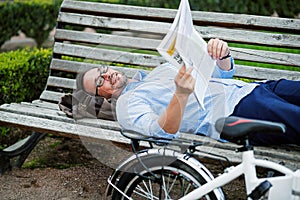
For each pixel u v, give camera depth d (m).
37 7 7.36
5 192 3.22
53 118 3.06
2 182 3.35
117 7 3.79
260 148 2.68
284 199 2.18
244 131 2.18
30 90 4.14
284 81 2.85
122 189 2.54
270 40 3.46
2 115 3.13
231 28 3.62
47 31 7.61
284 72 3.42
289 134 2.59
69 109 3.04
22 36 9.22
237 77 3.54
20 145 3.55
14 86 3.93
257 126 2.18
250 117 2.68
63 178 3.45
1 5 7.00
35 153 3.89
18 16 7.20
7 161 3.47
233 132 2.19
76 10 3.87
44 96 3.70
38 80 4.21
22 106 3.34
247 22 3.52
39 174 3.50
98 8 3.82
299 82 2.80
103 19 3.79
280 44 3.44
